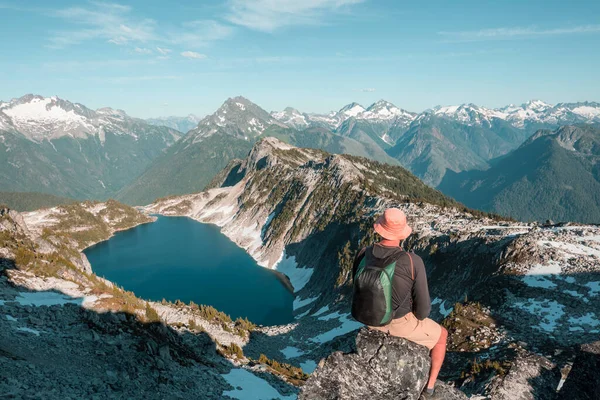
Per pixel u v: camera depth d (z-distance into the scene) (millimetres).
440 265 85875
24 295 34031
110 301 36062
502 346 46656
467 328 53094
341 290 110000
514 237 78000
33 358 22719
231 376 37312
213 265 180250
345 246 125000
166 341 36594
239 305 131625
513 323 52656
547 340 46688
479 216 113812
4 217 59688
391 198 144875
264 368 44781
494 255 73812
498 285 62875
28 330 27625
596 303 54469
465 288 72688
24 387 18156
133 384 25172
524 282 62250
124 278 163375
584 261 65000
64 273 42375
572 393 10578
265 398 33750
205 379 32781
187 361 35438
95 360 26562
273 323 116500
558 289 59156
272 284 152125
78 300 35469
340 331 81438
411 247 97812
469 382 36094
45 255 44250
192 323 50719
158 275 166875
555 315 53156
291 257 172750
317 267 143250
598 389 10180
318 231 167250
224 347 49969
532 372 18812
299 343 76375
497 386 23828
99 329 31469
